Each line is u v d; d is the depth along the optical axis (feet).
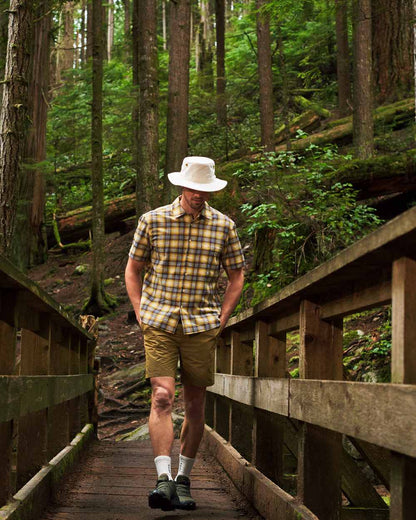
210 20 113.80
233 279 13.01
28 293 10.28
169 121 43.09
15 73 21.25
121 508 13.37
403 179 35.01
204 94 66.80
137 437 28.35
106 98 68.49
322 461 10.07
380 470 14.46
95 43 48.88
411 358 6.01
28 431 13.55
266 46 41.75
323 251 30.68
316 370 10.33
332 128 51.72
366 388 6.82
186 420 13.37
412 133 46.60
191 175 12.23
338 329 10.46
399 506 5.90
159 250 12.41
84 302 49.93
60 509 13.15
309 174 30.89
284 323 12.67
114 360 39.75
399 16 54.39
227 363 21.74
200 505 13.70
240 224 41.91
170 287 12.39
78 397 21.38
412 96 53.83
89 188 69.77
